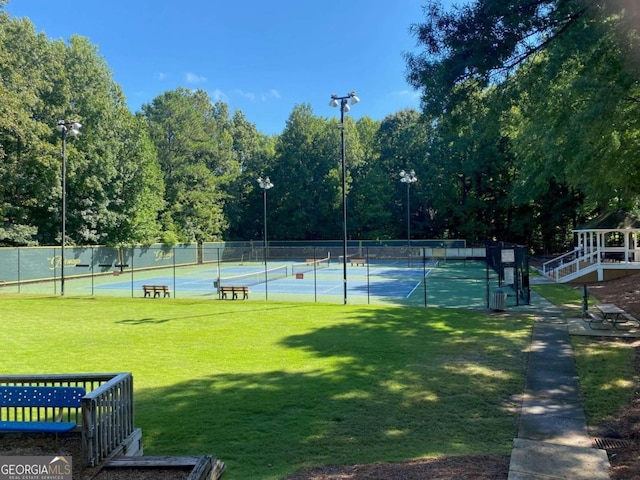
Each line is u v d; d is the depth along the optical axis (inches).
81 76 1742.1
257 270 1756.9
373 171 2571.4
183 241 2245.3
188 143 2474.2
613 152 729.6
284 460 234.4
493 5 374.9
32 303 869.8
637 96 571.2
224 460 235.1
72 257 1542.8
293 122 2753.4
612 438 260.4
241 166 3307.1
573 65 478.0
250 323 631.2
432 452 241.4
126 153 1886.1
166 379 378.3
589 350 460.1
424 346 488.7
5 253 1325.0
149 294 1021.8
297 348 484.7
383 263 1980.8
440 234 2603.3
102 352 473.1
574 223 2142.0
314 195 2711.6
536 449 227.6
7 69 1390.3
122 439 230.4
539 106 521.7
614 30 372.2
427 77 428.5
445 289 1053.2
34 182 1526.8
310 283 1239.5
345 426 280.4
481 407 312.2
